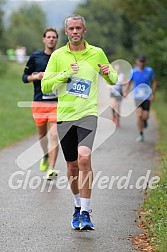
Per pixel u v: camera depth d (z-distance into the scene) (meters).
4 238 11.59
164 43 35.66
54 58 12.08
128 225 12.55
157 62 43.59
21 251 10.82
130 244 11.24
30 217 13.09
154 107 49.59
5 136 26.72
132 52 80.81
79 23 11.86
